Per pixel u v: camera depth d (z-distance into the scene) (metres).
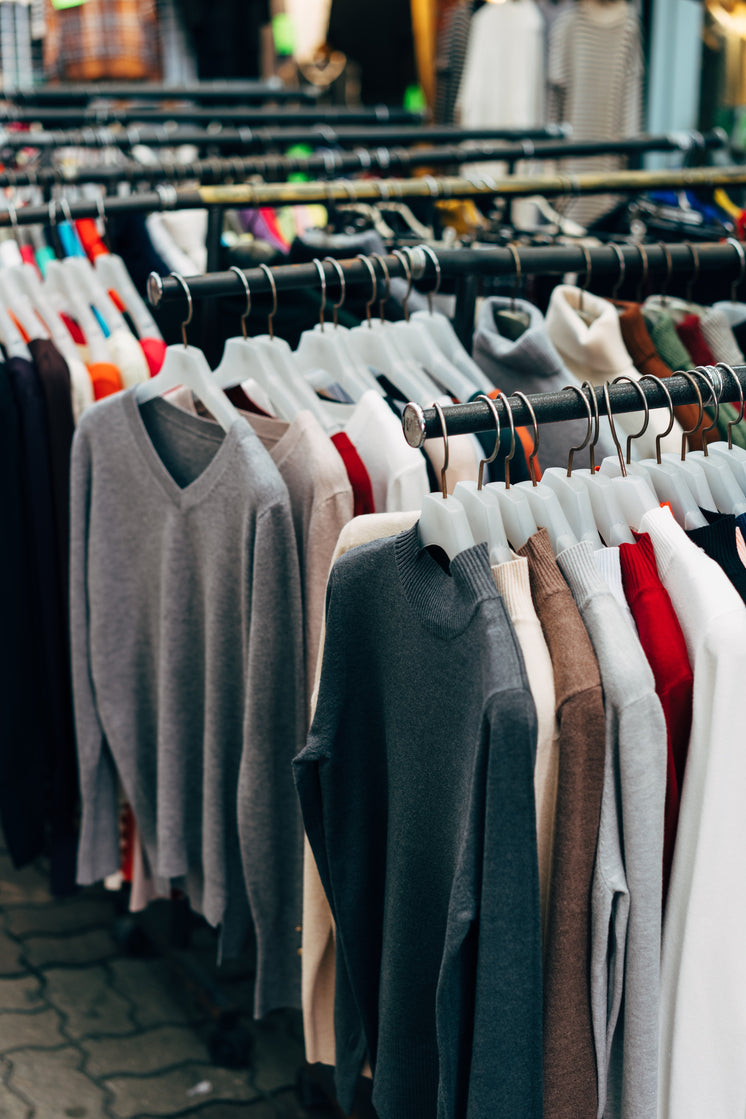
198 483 1.28
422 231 2.26
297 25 4.51
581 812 0.90
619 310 1.60
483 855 0.86
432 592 0.95
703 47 4.12
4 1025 1.92
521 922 0.86
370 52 4.42
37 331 1.53
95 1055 1.86
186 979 1.96
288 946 1.36
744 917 0.94
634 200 2.41
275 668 1.23
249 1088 1.81
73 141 2.60
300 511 1.23
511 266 1.43
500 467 1.28
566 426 1.41
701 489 1.05
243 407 1.37
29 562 1.53
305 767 1.07
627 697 0.88
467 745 0.91
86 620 1.48
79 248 1.95
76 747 1.64
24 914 2.27
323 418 1.28
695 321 1.48
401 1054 1.10
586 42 4.01
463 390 1.31
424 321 1.44
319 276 1.36
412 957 1.07
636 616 0.95
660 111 4.38
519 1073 0.89
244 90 3.21
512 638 0.86
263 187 1.77
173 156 3.50
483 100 4.25
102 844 1.59
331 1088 1.64
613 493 1.01
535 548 0.94
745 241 2.10
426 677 0.97
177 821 1.46
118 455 1.39
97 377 1.52
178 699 1.40
